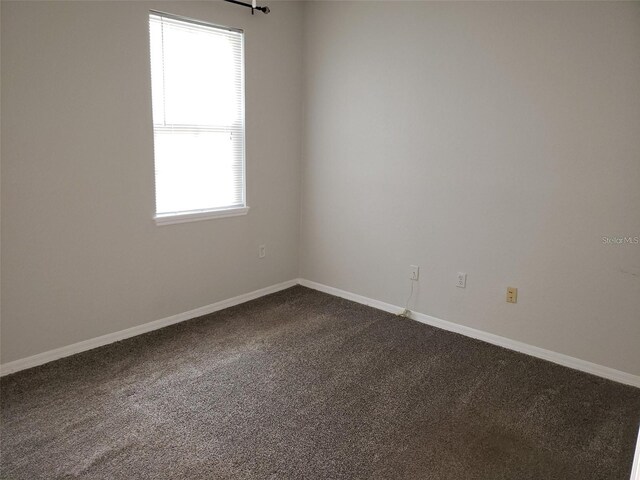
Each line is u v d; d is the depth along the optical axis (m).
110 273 2.95
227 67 3.41
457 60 3.05
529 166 2.86
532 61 2.75
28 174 2.52
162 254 3.21
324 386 2.57
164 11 2.95
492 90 2.93
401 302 3.63
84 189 2.75
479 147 3.04
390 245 3.62
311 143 4.01
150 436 2.10
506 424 2.26
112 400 2.37
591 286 2.73
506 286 3.06
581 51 2.59
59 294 2.74
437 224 3.32
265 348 3.01
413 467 1.95
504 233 3.02
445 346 3.11
